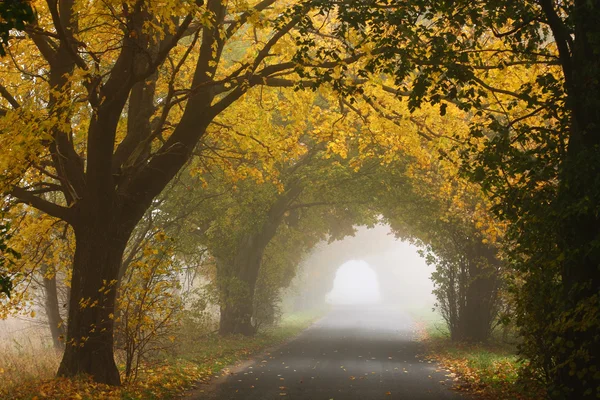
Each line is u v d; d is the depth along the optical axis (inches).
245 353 908.6
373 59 438.9
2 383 482.3
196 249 1090.1
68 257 741.9
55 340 894.4
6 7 219.5
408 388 561.9
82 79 449.7
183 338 1007.0
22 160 418.9
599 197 328.8
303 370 702.5
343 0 458.3
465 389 552.7
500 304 1009.5
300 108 661.3
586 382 345.7
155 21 533.0
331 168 968.3
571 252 356.8
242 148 676.7
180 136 553.3
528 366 427.8
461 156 460.8
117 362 661.3
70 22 475.5
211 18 429.7
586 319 324.2
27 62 587.5
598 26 363.9
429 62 421.1
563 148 407.2
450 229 1021.2
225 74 684.1
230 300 1167.6
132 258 820.0
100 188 516.4
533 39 431.5
